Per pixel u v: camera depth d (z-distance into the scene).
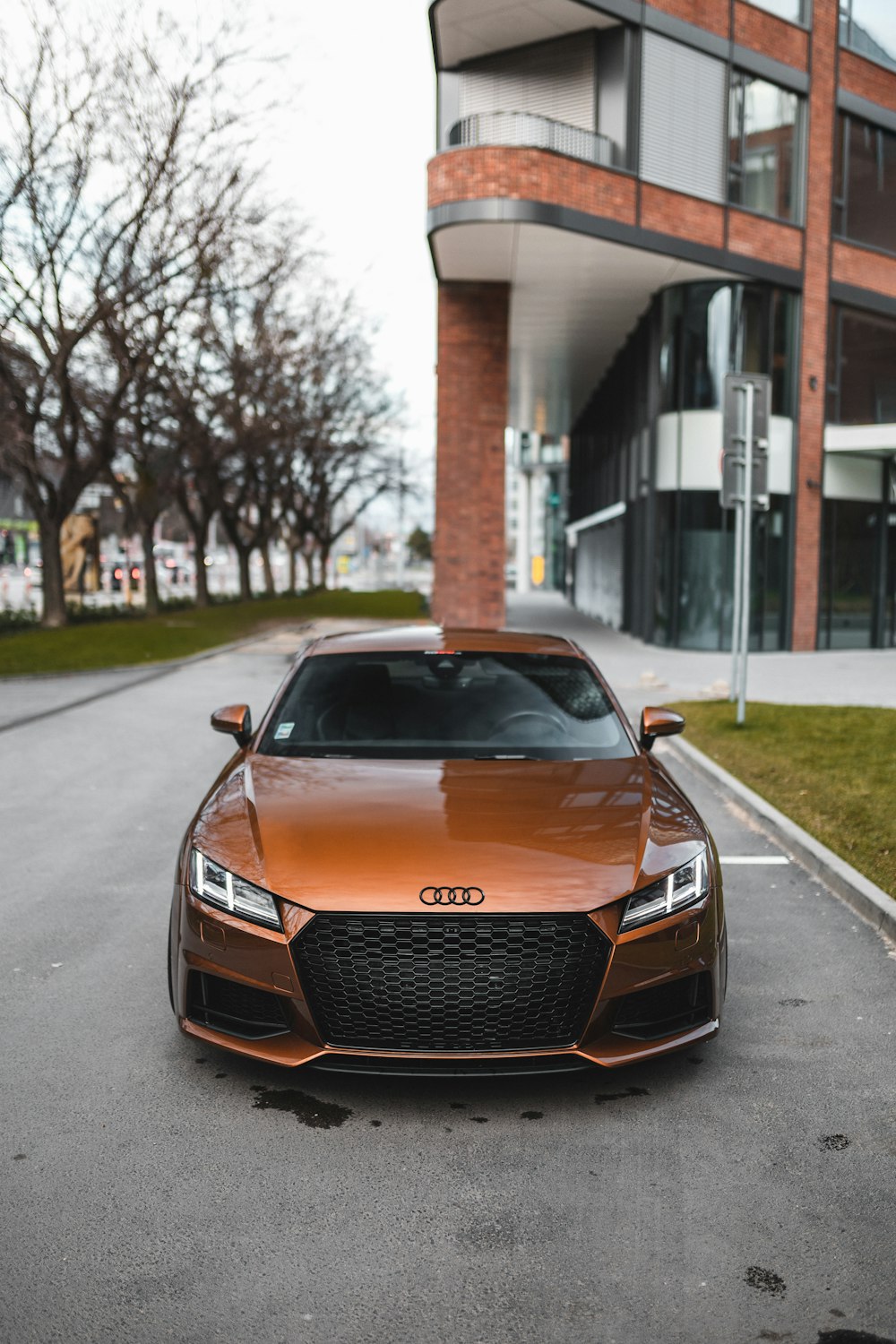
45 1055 3.70
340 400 40.28
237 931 3.25
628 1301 2.41
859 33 22.92
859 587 23.67
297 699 4.77
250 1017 3.31
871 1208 2.78
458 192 18.14
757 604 21.94
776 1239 2.64
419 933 3.16
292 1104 3.34
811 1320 2.35
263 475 43.69
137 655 19.22
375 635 5.46
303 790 3.88
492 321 22.42
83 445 29.03
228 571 106.00
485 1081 3.50
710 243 20.42
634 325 25.66
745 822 7.33
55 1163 2.98
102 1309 2.37
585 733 4.50
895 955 4.76
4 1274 2.49
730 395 11.05
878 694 14.58
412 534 135.12
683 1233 2.67
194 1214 2.74
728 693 14.12
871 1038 3.86
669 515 21.98
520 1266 2.53
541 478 68.31
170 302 21.80
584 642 23.66
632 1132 3.18
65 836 6.96
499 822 3.56
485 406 22.64
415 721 4.55
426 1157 3.03
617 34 19.81
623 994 3.20
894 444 21.75
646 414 23.66
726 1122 3.24
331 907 3.15
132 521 32.81
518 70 21.23
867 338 23.67
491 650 5.17
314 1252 2.59
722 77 20.67
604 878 3.28
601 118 20.17
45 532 25.19
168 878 5.97
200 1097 3.38
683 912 3.33
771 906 5.49
